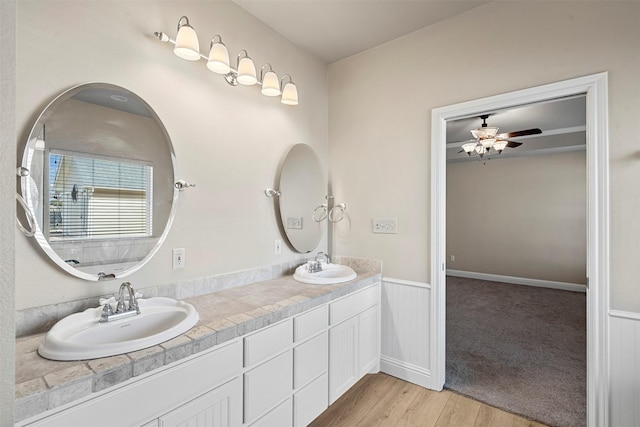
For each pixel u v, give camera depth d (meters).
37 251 1.26
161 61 1.66
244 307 1.61
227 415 1.35
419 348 2.31
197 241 1.81
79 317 1.25
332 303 1.96
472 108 2.09
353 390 2.24
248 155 2.11
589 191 1.70
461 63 2.15
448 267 6.67
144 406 1.08
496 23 2.01
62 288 1.32
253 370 1.46
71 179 1.34
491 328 3.53
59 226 1.31
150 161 1.60
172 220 1.68
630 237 1.59
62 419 0.90
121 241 1.50
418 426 1.86
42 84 1.27
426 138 2.29
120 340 1.30
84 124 1.38
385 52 2.51
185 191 1.75
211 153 1.89
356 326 2.19
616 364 1.61
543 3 1.86
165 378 1.13
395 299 2.43
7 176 0.46
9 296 0.46
